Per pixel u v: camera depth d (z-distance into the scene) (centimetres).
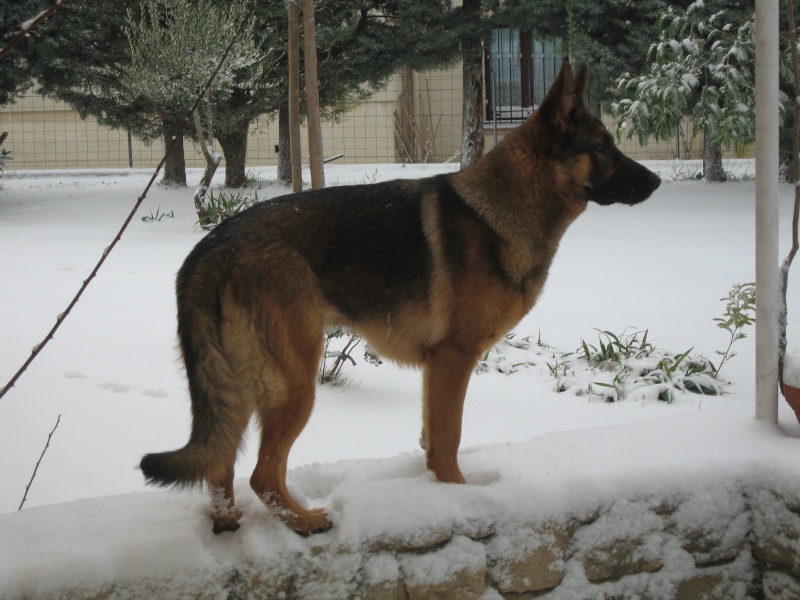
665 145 2169
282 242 260
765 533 274
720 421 317
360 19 1474
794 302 720
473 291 280
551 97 294
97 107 1469
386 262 274
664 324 673
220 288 250
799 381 286
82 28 1342
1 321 609
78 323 615
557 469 272
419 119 2184
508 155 294
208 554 230
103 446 386
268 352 252
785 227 1109
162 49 1121
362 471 291
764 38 288
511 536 256
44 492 331
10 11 1268
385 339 287
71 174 2047
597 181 304
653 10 1378
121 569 217
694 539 274
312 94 612
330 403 469
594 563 264
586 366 567
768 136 291
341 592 241
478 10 1504
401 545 246
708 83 1158
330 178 1794
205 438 236
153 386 479
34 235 1162
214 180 1867
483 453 298
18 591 204
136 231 1209
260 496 249
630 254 1023
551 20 1443
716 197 1466
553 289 819
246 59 1180
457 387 281
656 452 284
